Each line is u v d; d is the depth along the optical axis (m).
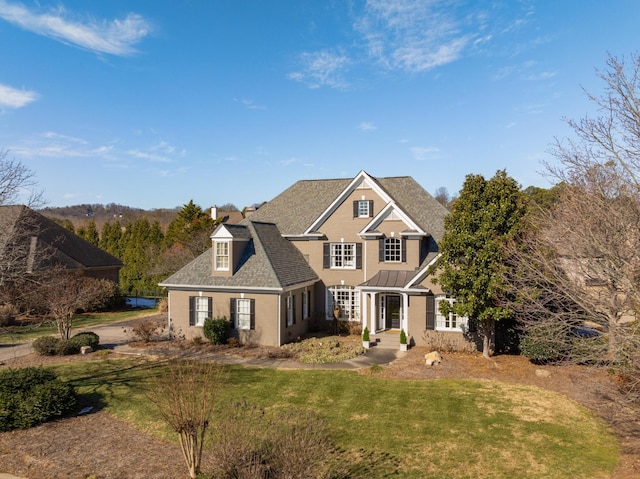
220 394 16.45
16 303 30.88
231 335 25.44
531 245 18.38
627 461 11.72
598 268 14.36
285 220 33.38
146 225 60.78
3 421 13.19
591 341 15.04
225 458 9.60
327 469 10.75
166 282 26.59
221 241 26.03
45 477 10.73
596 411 15.15
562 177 16.70
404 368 20.25
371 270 28.50
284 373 19.44
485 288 19.88
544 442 12.79
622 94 14.27
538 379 18.62
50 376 15.61
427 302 24.67
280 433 10.41
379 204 29.05
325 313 29.94
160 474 10.77
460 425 13.93
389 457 11.84
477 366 20.53
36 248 35.31
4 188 24.47
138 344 25.14
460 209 21.27
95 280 39.12
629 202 14.24
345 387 17.50
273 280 24.62
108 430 13.44
